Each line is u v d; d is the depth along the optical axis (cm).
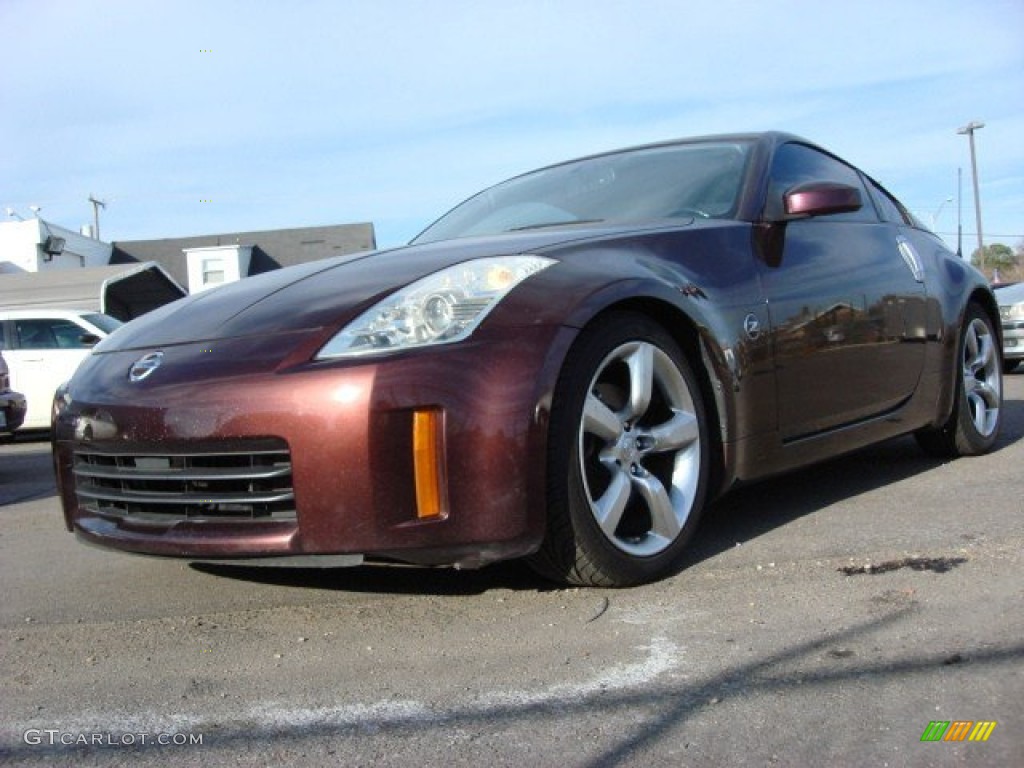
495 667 224
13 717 212
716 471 300
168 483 256
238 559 246
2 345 1014
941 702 197
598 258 277
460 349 241
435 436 237
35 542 394
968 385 455
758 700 201
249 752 190
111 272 1603
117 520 269
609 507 265
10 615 286
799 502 378
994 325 481
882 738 184
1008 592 256
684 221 325
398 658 232
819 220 366
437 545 237
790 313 322
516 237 301
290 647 244
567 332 252
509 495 240
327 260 328
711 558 301
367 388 233
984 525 325
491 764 181
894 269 393
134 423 254
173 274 3033
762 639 233
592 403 261
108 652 249
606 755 182
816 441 337
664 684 211
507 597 271
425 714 202
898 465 451
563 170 409
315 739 194
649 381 276
